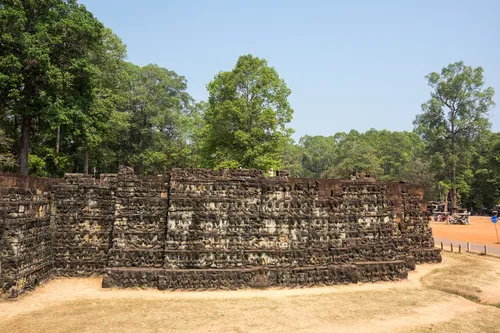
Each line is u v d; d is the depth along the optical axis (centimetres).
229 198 1880
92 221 1962
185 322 1329
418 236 2595
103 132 3550
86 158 4128
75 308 1459
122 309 1458
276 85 4250
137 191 1888
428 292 1814
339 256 1986
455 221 5994
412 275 2208
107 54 3956
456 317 1461
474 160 8500
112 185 1997
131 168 1917
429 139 7175
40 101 2780
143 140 5425
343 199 2056
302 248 1927
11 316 1352
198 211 1847
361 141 9675
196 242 1820
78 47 3020
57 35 2864
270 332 1259
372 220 2097
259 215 1902
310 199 1969
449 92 6894
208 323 1325
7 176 1591
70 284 1797
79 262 1911
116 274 1764
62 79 2745
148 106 5278
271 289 1817
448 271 2291
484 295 1777
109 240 1947
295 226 1933
